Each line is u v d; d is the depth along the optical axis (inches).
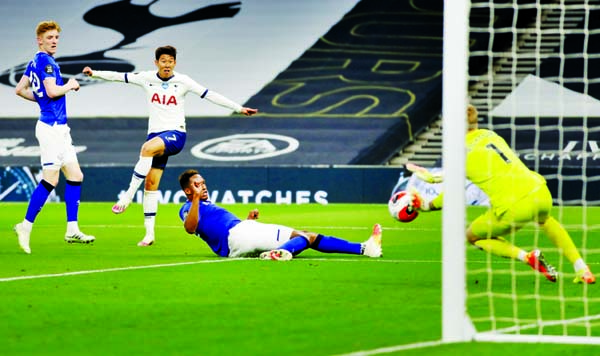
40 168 1368.1
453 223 354.3
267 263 586.9
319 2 1927.9
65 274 536.4
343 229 917.2
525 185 496.7
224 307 426.3
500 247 510.0
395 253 666.8
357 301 444.8
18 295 457.7
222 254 624.7
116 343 346.6
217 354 328.8
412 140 1612.9
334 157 1565.0
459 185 354.0
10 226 936.3
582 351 340.5
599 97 1653.5
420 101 1664.6
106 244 733.9
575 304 448.5
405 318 400.5
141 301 441.1
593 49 1731.1
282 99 1706.4
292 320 394.9
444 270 355.3
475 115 506.0
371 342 350.0
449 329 354.9
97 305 429.7
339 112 1658.5
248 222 620.1
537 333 378.6
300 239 607.2
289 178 1358.3
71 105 1729.8
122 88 1776.6
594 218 1093.8
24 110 1712.6
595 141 1549.0
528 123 1611.7
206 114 1681.8
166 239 781.9
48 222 991.6
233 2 1943.9
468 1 359.9
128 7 1947.6
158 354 328.8
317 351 333.4
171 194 1358.3
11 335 360.2
